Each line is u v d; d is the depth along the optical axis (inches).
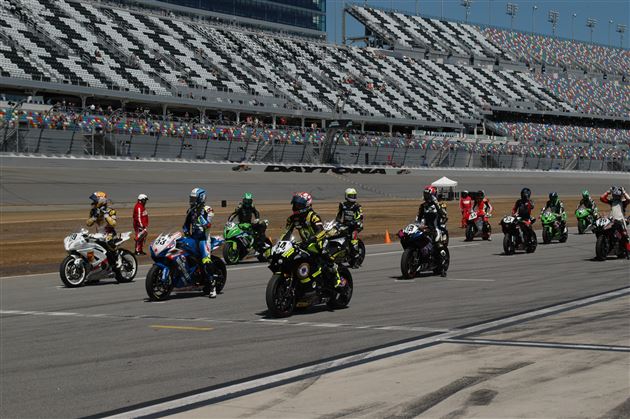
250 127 3676.2
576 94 5753.0
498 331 551.8
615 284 831.1
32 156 2768.2
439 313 649.0
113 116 3179.1
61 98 3422.7
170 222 1996.8
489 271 1005.8
